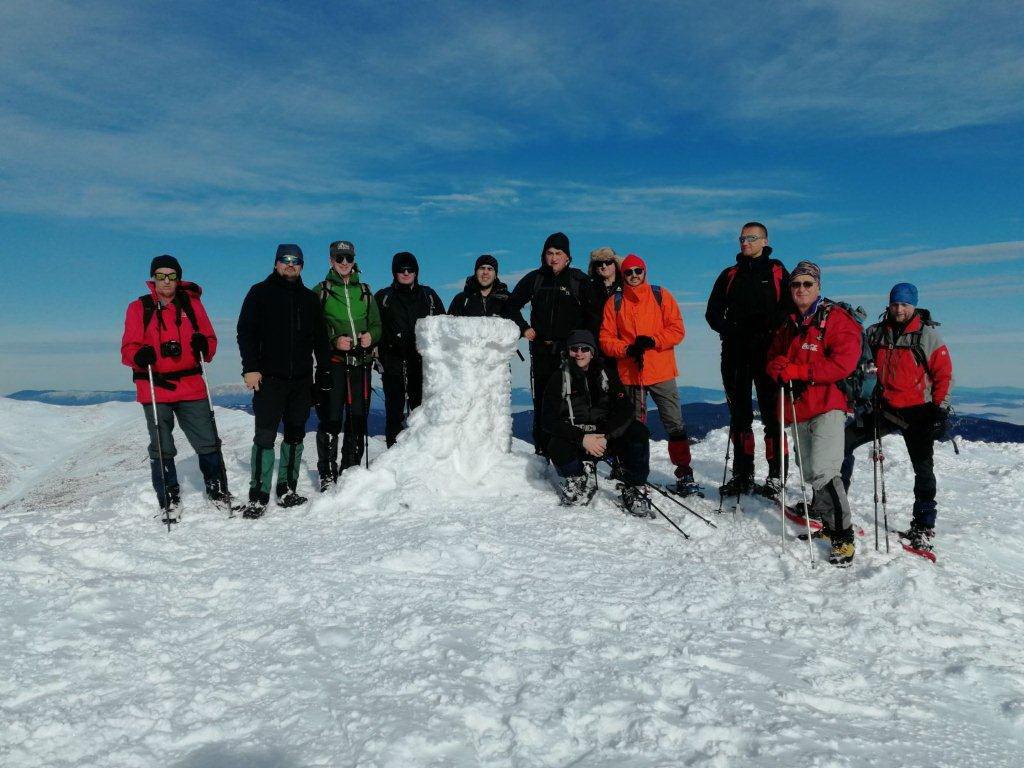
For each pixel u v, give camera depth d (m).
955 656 3.20
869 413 5.09
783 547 4.64
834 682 2.87
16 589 3.75
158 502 5.74
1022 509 6.59
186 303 5.52
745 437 5.89
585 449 5.33
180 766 2.31
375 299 6.78
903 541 5.07
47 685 2.79
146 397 5.36
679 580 3.96
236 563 4.26
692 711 2.56
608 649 3.04
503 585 3.82
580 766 2.26
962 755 2.42
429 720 2.46
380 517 5.23
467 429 6.03
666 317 6.01
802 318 4.67
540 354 6.58
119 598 3.64
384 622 3.30
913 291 4.91
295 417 5.85
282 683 2.79
